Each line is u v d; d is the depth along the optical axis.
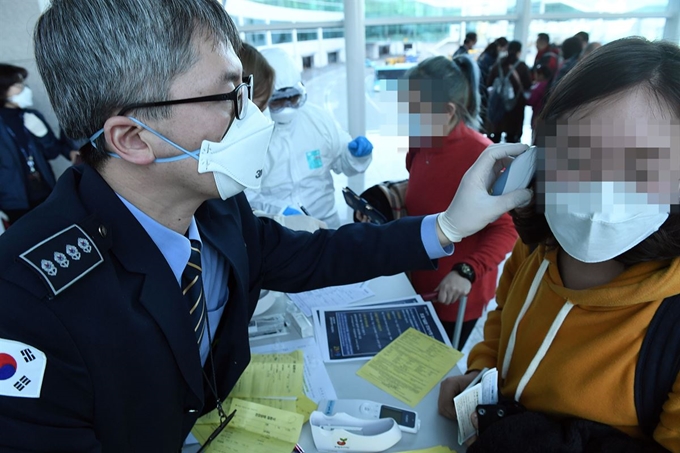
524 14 4.15
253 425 0.87
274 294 1.34
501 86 4.11
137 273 0.62
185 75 0.56
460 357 1.09
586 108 0.62
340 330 1.20
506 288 1.05
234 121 0.63
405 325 1.21
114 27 0.52
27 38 2.97
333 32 3.63
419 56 4.04
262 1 3.45
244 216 0.93
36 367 0.51
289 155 1.84
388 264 0.92
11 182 2.71
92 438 0.58
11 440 0.50
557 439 0.68
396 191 1.71
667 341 0.63
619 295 0.67
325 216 2.01
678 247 0.62
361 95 3.65
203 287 0.75
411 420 0.90
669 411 0.62
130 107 0.56
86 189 0.62
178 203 0.68
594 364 0.69
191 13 0.55
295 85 1.73
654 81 0.58
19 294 0.51
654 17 4.45
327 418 0.88
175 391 0.68
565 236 0.68
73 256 0.55
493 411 0.78
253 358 1.06
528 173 0.74
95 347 0.55
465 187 0.80
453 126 1.48
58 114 0.59
